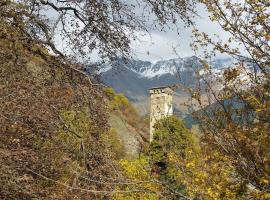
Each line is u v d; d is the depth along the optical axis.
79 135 7.98
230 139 5.53
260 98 5.49
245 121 5.54
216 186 5.55
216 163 5.61
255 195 5.34
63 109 8.18
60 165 7.61
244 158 5.48
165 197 5.98
